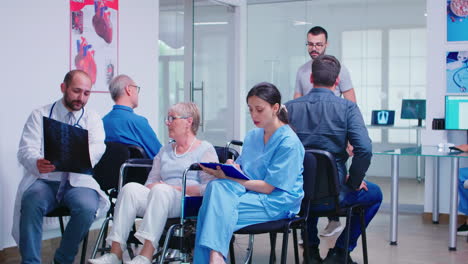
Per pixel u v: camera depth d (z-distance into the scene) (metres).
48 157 3.62
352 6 7.88
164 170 3.79
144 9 6.15
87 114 4.00
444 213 6.54
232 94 8.06
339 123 4.02
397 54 7.83
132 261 3.34
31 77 4.92
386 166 8.25
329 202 3.90
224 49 7.93
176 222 3.48
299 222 3.56
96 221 5.61
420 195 7.78
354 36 7.90
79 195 3.76
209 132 7.72
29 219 3.66
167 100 7.55
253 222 3.39
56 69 5.14
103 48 5.63
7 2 4.71
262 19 8.09
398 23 7.80
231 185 3.34
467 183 5.74
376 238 5.68
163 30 7.54
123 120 4.46
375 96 7.95
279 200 3.43
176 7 7.45
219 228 3.24
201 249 3.27
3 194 4.70
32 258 3.65
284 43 8.02
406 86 7.86
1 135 4.68
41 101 5.01
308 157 3.61
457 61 6.41
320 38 5.52
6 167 4.72
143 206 3.55
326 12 7.91
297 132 4.11
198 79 7.51
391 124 7.91
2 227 4.69
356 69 7.95
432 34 6.48
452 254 5.07
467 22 6.38
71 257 3.72
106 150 4.13
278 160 3.45
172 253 4.07
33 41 4.93
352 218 4.32
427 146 6.09
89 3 5.46
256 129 3.72
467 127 6.16
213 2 7.71
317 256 4.52
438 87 6.48
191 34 7.38
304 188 3.61
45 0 5.02
